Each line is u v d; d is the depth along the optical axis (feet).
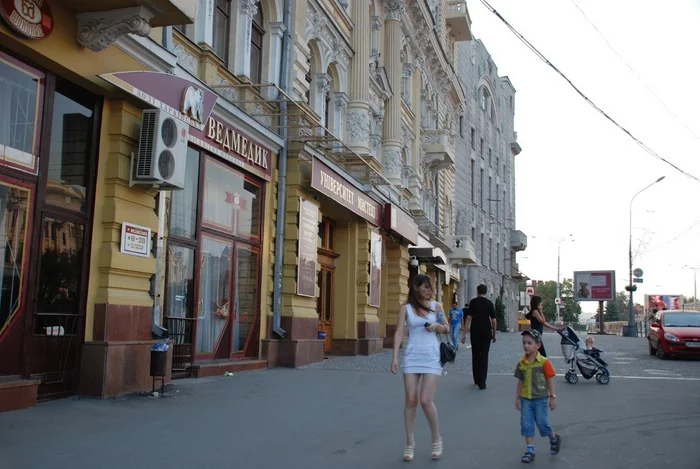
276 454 20.54
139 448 20.59
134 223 31.48
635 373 47.26
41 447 20.01
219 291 41.86
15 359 25.91
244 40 44.32
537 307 40.83
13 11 24.41
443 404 31.07
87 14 27.73
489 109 176.14
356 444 22.20
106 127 30.58
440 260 90.33
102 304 29.53
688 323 65.05
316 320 52.34
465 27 121.49
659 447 22.17
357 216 62.49
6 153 25.57
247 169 44.39
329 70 63.57
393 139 78.23
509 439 23.25
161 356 30.58
